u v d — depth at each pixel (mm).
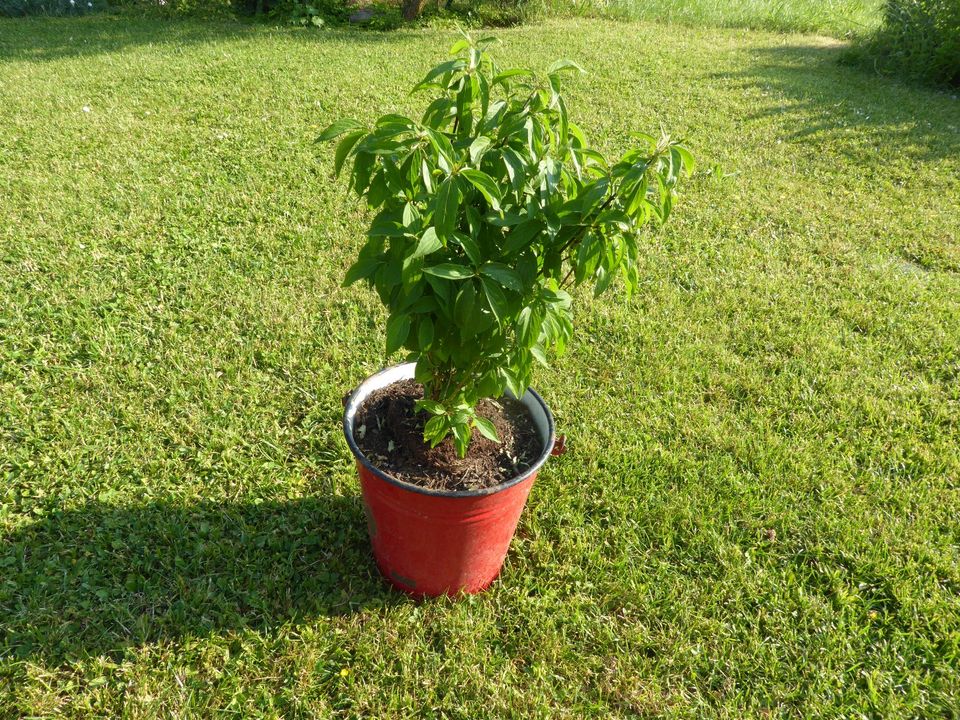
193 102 7090
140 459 2996
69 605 2414
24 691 2182
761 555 2766
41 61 8391
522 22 11906
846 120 7453
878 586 2660
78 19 10984
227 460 3023
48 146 5848
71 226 4617
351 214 5020
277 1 11500
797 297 4383
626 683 2330
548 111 1854
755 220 5305
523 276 1929
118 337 3662
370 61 8852
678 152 1799
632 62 9328
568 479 3049
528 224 1841
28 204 4867
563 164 1944
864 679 2361
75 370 3420
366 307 4023
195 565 2582
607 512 2924
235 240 4629
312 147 6102
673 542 2818
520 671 2373
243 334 3773
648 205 1981
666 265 4633
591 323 4039
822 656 2414
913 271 4781
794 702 2307
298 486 2945
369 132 1825
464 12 11977
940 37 8945
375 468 2162
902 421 3434
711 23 12547
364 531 2775
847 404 3514
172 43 9461
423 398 2523
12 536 2639
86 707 2160
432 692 2271
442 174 1824
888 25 9609
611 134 6770
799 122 7371
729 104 7855
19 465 2904
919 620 2527
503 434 2457
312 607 2500
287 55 8953
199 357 3551
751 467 3170
